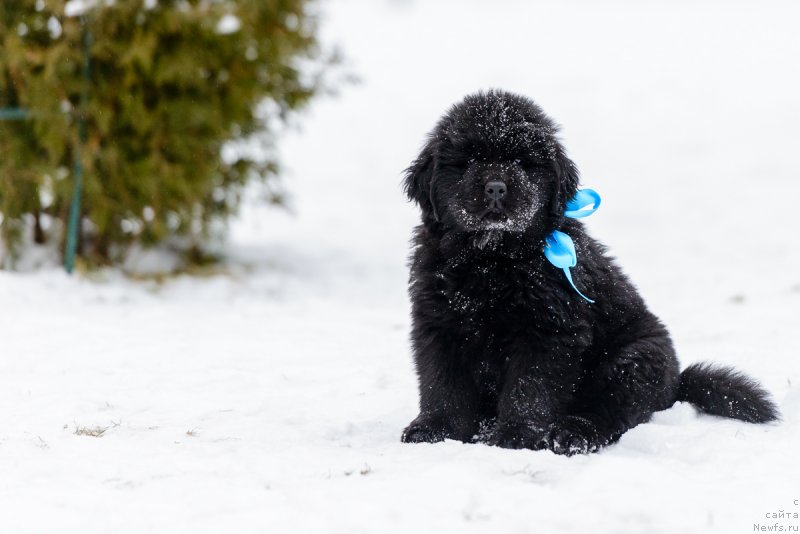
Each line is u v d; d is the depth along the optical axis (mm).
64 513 4453
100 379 7664
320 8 13930
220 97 12953
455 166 6156
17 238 12312
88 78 12016
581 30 39531
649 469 4566
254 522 4293
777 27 37562
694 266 14773
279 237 17406
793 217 17984
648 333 6266
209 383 7590
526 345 5855
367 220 19328
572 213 6289
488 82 31094
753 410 6188
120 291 11734
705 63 32594
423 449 5570
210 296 12031
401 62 34531
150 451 5559
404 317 10984
